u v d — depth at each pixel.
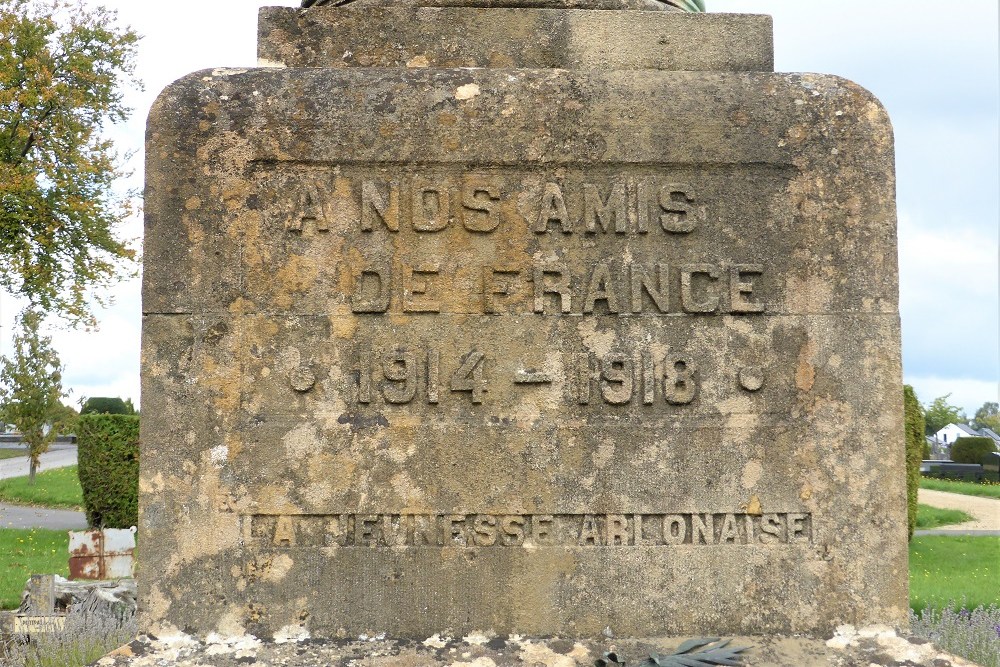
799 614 3.27
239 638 3.16
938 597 9.27
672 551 3.26
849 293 3.37
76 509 19.95
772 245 3.37
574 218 3.34
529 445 3.26
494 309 3.30
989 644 5.96
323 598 3.19
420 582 3.20
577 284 3.32
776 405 3.33
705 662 3.12
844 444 3.33
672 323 3.33
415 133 3.32
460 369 3.28
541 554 3.23
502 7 3.54
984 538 14.83
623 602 3.23
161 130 3.28
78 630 6.36
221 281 3.26
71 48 24.61
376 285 3.29
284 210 3.29
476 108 3.34
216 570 3.18
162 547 3.18
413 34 3.48
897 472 3.34
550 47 3.48
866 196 3.40
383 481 3.23
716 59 3.51
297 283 3.27
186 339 3.23
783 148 3.39
